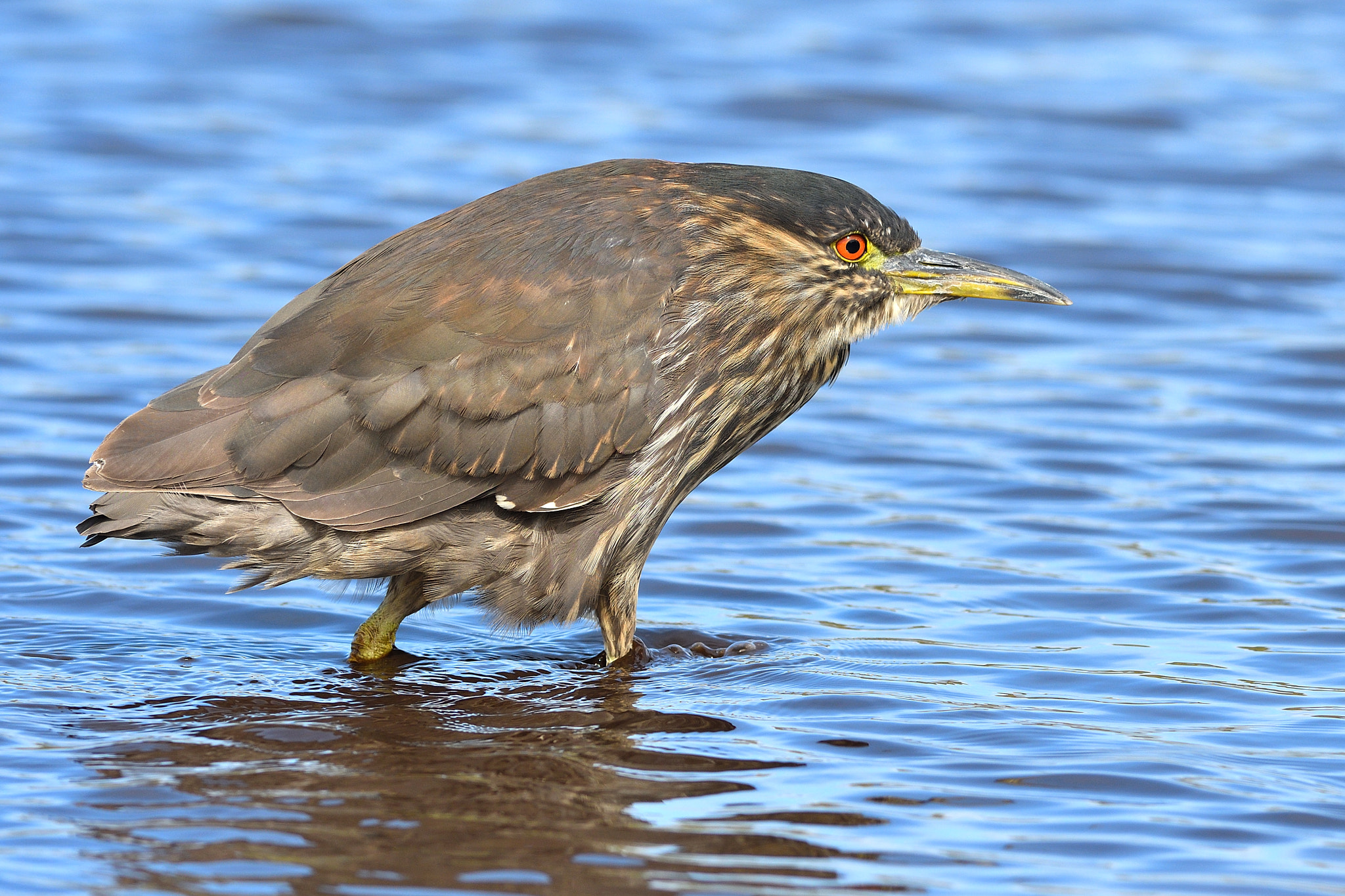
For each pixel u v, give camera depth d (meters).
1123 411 17.94
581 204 11.33
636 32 34.25
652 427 11.09
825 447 16.86
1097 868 8.05
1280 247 23.78
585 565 11.27
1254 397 18.33
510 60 32.00
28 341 18.81
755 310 11.41
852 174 26.03
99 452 10.78
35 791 8.87
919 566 13.54
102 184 24.81
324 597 12.90
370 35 33.38
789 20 35.47
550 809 8.72
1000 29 35.19
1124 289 22.31
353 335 10.87
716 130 27.95
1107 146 28.22
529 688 10.98
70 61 30.92
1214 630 12.01
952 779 9.19
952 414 17.97
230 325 19.58
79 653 11.35
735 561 13.73
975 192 25.72
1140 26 35.53
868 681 10.98
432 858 8.09
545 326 10.90
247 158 26.23
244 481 10.66
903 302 12.13
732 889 7.80
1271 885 7.87
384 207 23.97
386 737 9.88
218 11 34.50
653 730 10.05
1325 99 30.64
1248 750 9.64
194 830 8.39
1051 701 10.55
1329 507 14.87
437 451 10.81
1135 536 14.25
